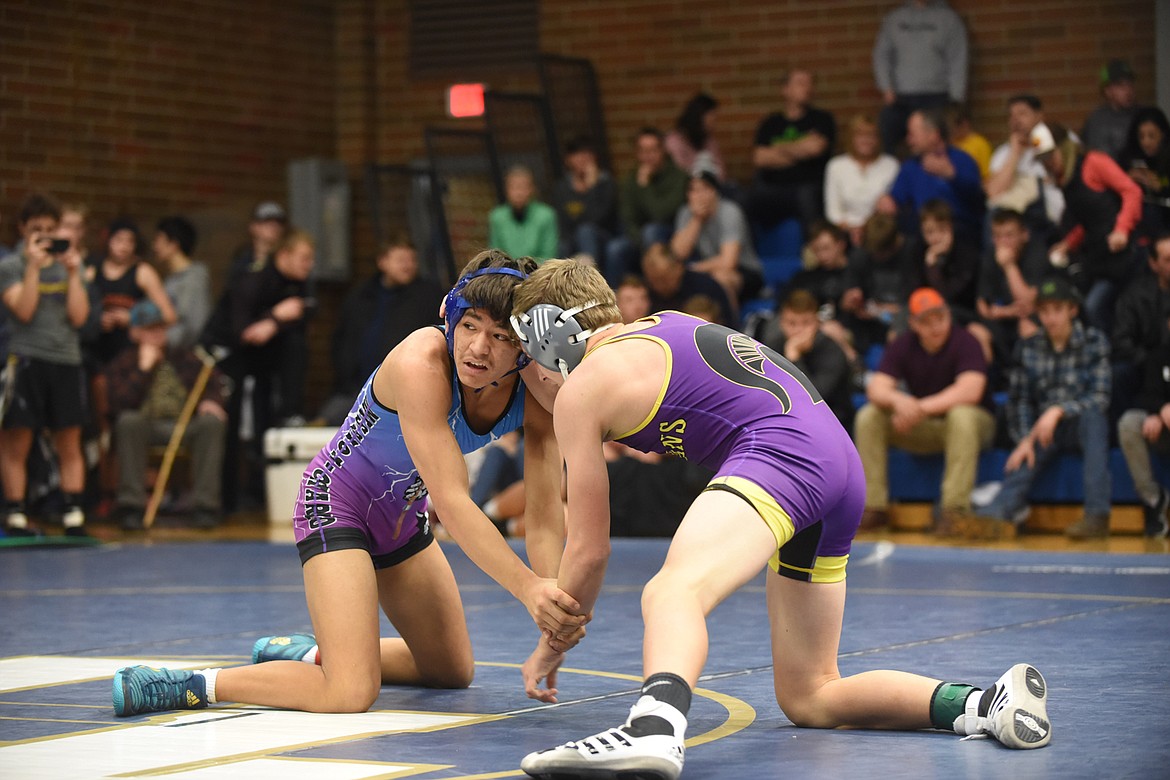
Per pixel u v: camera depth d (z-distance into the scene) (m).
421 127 22.45
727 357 4.82
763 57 20.23
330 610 5.68
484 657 7.21
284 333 18.14
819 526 4.83
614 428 4.75
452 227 21.77
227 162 21.34
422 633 6.12
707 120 19.25
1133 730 4.98
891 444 14.63
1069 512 14.03
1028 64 18.69
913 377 14.30
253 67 21.66
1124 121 15.93
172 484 18.09
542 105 20.41
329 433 16.81
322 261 21.81
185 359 16.83
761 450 4.66
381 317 17.98
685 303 14.96
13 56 19.03
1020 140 16.22
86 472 17.34
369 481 5.83
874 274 16.23
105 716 5.59
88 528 16.39
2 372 15.41
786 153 18.47
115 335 17.28
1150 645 7.09
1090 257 14.87
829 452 4.73
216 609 9.32
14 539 14.03
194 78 20.94
